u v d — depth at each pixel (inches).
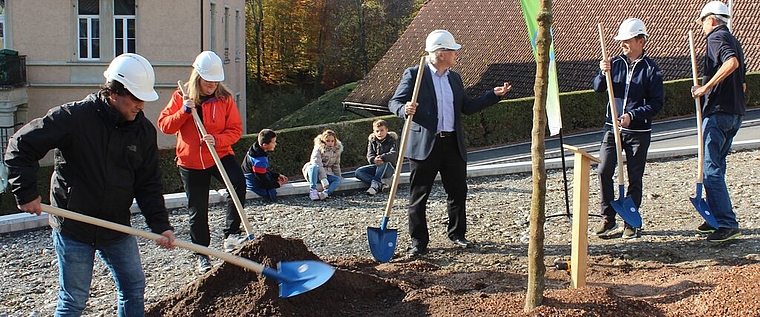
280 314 197.6
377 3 2145.7
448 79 278.5
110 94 168.6
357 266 251.8
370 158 414.6
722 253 268.7
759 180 400.2
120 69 167.6
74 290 175.0
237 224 291.3
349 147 750.5
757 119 819.4
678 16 1113.4
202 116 269.1
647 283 225.3
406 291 218.8
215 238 322.0
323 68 2158.0
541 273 189.2
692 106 916.6
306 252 218.7
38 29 953.5
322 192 397.1
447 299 204.7
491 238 305.9
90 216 173.3
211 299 206.4
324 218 353.7
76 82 963.3
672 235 296.2
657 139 751.7
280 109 1882.4
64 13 950.4
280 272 184.1
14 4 948.6
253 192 392.2
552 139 841.5
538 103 186.4
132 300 183.3
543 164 187.2
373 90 1258.0
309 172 396.8
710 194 282.8
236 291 205.8
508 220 334.6
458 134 278.4
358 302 212.5
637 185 292.7
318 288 208.7
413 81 275.6
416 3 2159.2
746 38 1053.8
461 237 292.2
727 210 280.4
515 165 455.2
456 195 286.2
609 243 288.7
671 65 1052.5
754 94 917.8
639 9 1155.3
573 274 216.4
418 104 275.1
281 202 389.7
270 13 2159.2
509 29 1235.9
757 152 498.9
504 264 268.8
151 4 948.0
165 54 957.2
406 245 298.2
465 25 1304.1
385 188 414.0
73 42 956.0
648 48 1100.5
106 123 169.8
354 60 2158.0
